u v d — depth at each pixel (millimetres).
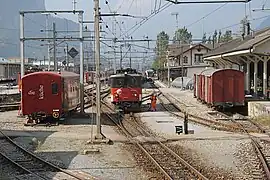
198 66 83688
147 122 29562
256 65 40531
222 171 14367
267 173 13672
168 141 21047
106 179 13203
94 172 14336
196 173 13602
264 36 38500
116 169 14758
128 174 13930
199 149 18781
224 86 35812
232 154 17516
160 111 37375
